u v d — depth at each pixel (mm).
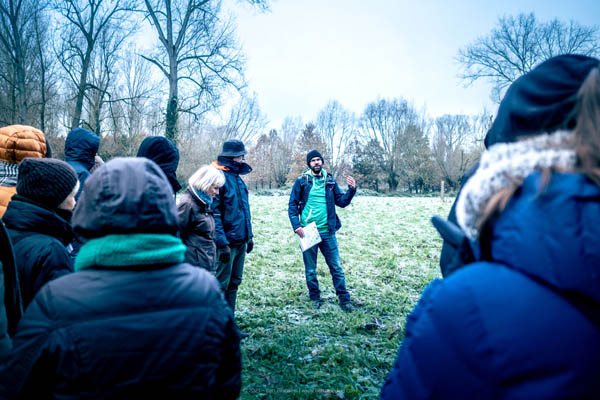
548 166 855
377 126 75188
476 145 66375
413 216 16828
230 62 22875
